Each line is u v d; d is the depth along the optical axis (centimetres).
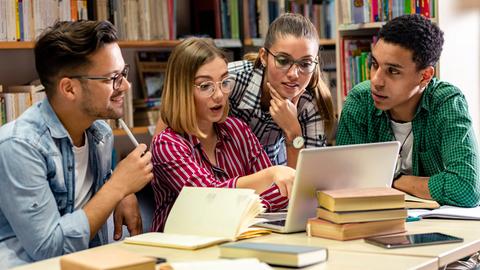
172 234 214
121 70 232
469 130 269
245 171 267
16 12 348
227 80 252
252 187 232
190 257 188
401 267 173
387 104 265
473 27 384
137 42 386
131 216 258
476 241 201
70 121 234
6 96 346
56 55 227
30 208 218
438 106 275
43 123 229
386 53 258
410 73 259
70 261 167
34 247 219
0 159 221
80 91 229
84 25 228
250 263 169
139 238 209
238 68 285
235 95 284
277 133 293
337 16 388
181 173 242
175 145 246
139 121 402
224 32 421
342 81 391
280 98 271
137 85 425
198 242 199
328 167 214
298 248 181
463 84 378
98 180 248
